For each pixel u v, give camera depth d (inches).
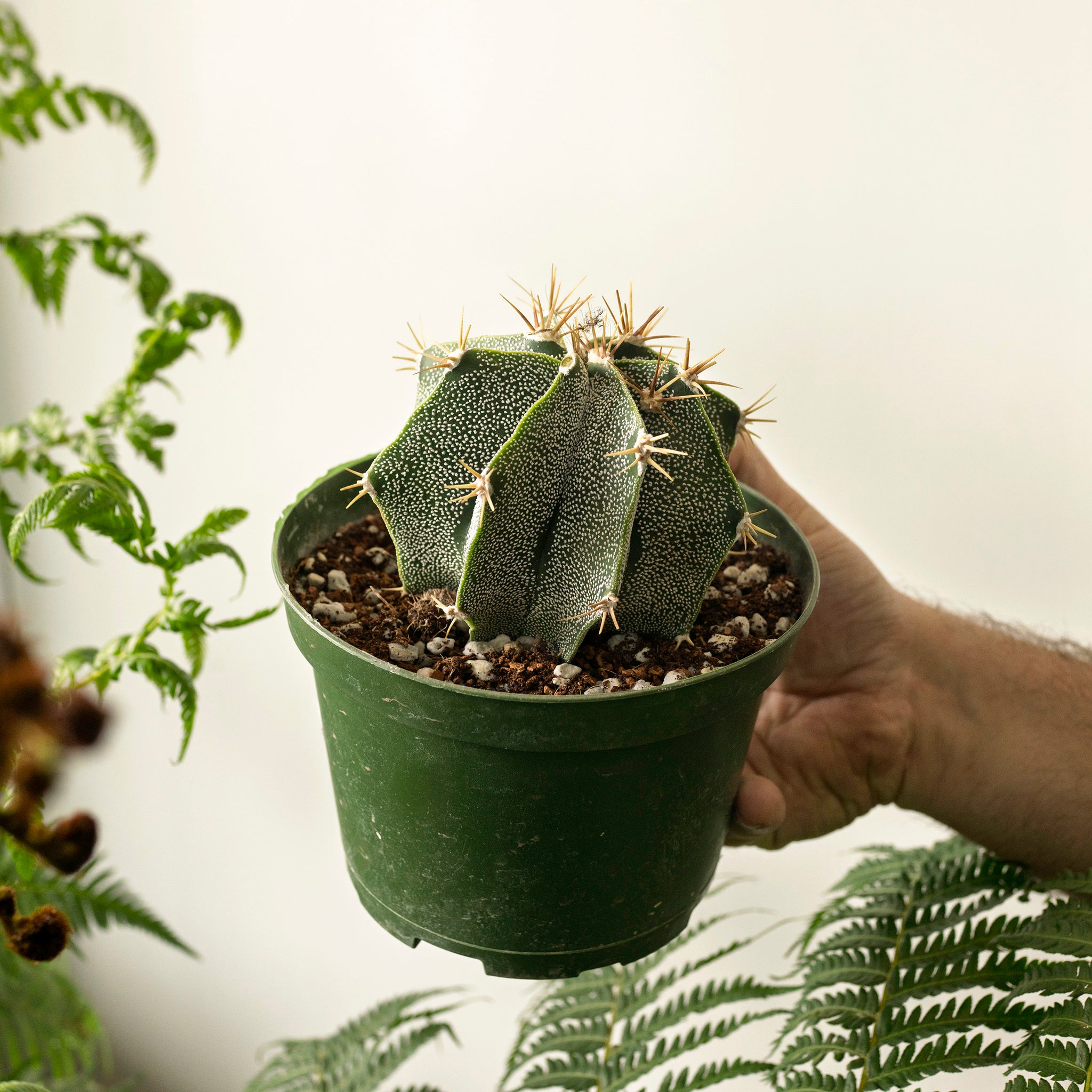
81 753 11.3
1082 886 23.4
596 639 21.2
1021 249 26.4
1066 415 26.9
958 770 26.5
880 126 26.7
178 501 37.4
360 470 23.9
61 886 29.6
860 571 25.9
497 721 19.0
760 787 23.5
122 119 29.7
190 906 42.8
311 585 22.1
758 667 19.8
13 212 37.7
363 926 39.0
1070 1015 21.4
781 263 28.0
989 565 28.2
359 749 20.4
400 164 30.3
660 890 20.7
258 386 34.4
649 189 28.5
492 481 19.5
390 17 29.5
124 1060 46.6
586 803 19.7
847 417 28.4
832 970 24.4
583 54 28.2
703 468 20.2
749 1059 32.0
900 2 26.0
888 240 27.2
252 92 31.3
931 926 24.7
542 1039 26.3
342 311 32.1
